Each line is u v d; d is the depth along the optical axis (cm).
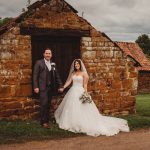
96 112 1087
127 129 1073
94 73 1318
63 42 1263
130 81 1405
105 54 1342
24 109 1177
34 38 1208
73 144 893
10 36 1148
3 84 1139
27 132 986
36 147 858
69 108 1069
